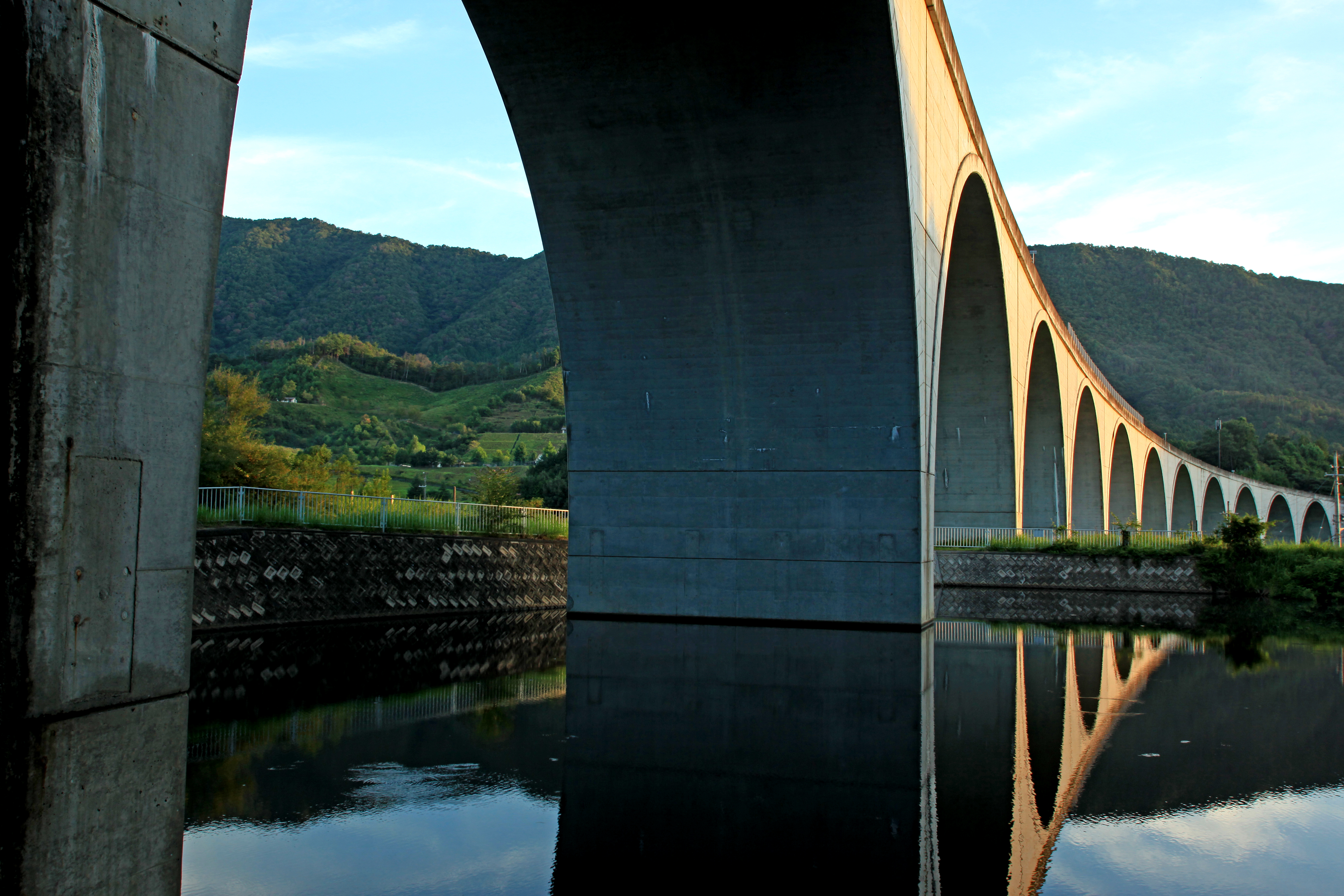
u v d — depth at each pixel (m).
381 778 6.17
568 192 14.45
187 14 3.17
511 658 11.58
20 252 2.67
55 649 2.77
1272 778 6.54
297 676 9.92
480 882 4.43
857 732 7.69
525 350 146.25
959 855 4.86
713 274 14.71
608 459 16.11
